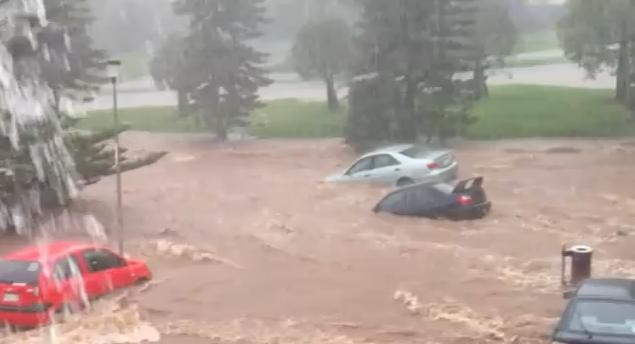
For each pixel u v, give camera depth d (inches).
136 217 1476.4
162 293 970.7
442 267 1080.8
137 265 1011.9
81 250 936.3
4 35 1585.9
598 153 2118.6
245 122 2716.5
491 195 1587.1
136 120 3090.6
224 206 1556.3
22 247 1268.5
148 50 4630.9
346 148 2407.7
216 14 2704.2
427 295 950.4
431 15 2347.4
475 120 2391.7
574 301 652.7
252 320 867.4
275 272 1072.8
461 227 1316.4
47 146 1480.1
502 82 3223.4
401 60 2330.2
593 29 2564.0
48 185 1488.7
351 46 2906.0
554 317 854.5
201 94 2723.9
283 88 3602.4
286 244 1234.6
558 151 2183.8
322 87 3535.9
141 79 4168.3
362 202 1519.4
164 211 1528.1
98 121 3085.6
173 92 3649.1
